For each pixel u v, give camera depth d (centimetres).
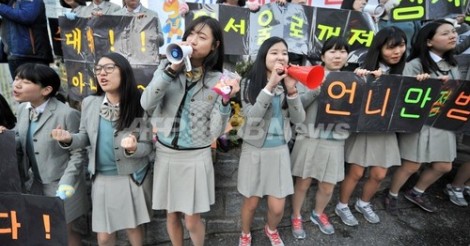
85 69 281
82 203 212
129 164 192
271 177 218
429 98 246
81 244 242
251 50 306
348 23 312
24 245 183
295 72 180
